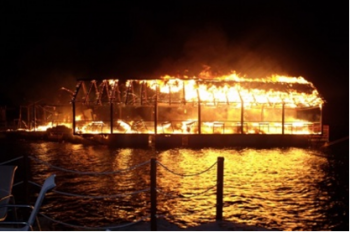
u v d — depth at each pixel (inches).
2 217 268.4
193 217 455.8
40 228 327.0
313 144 1226.0
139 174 727.7
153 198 326.3
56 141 1264.8
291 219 458.3
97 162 863.1
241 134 1208.2
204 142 1200.2
